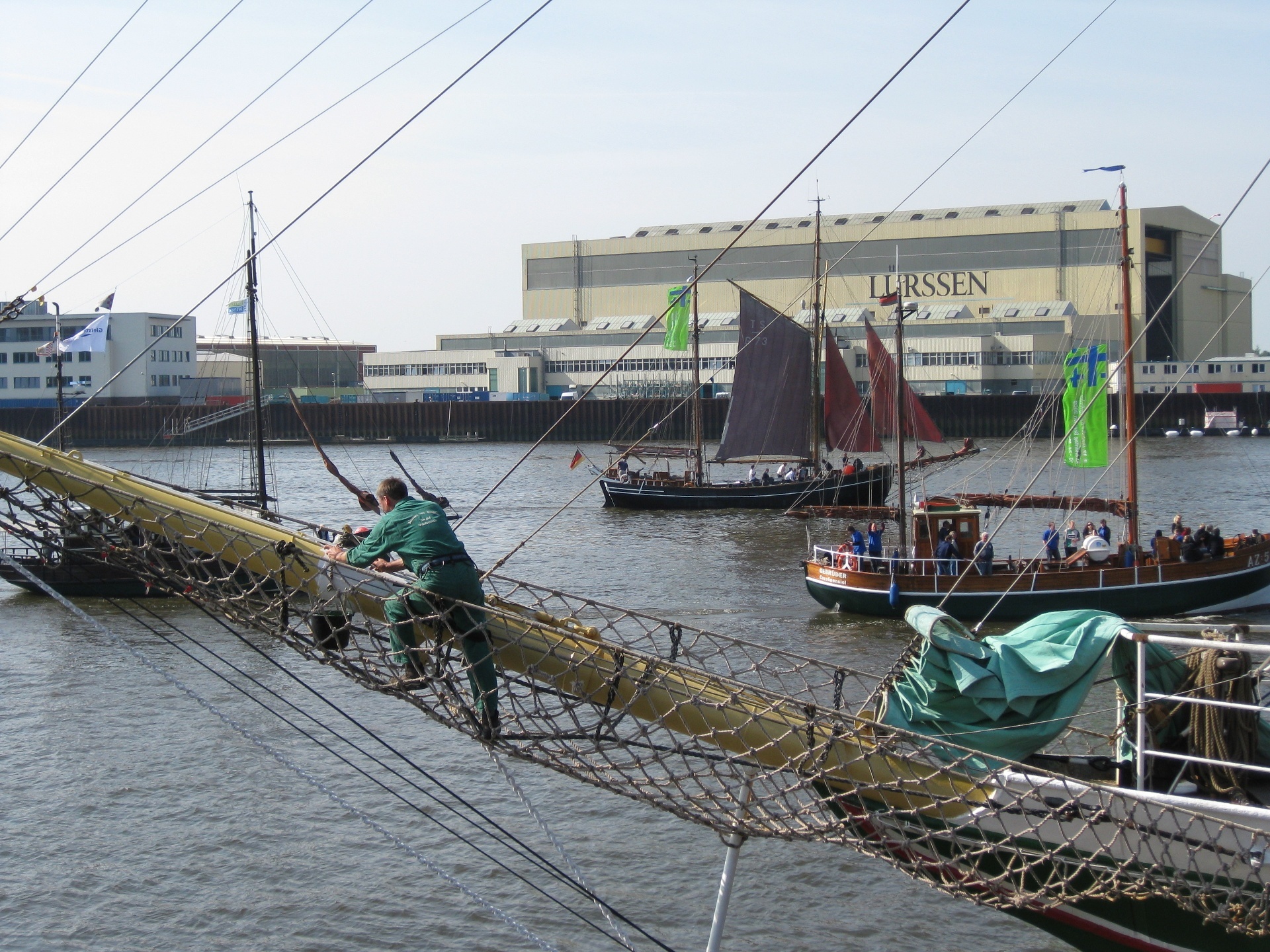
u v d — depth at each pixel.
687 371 176.12
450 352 192.38
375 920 20.06
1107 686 27.39
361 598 12.28
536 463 143.38
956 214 177.38
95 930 19.84
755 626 44.31
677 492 93.62
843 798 12.48
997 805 12.12
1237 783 12.18
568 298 191.00
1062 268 163.12
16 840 23.17
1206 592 45.03
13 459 12.30
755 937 19.28
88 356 154.62
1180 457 130.38
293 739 28.61
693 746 12.21
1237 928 11.71
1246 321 182.00
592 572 59.69
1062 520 76.31
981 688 12.27
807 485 90.06
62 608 46.53
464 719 12.02
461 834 23.16
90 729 29.97
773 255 174.88
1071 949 18.72
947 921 19.69
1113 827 11.91
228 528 12.19
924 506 46.78
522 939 19.44
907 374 164.38
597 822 23.44
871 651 39.72
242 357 186.88
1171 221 162.00
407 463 143.25
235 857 22.39
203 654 37.66
